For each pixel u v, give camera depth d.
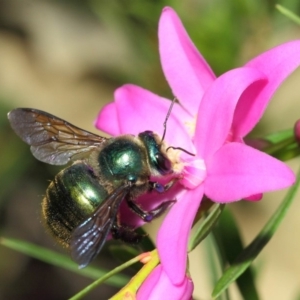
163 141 0.21
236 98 0.20
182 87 0.21
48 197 0.21
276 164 0.19
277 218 0.20
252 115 0.20
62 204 0.20
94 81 0.36
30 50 0.38
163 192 0.21
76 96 0.36
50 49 0.37
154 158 0.21
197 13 0.26
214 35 0.26
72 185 0.20
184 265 0.19
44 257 0.22
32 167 0.29
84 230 0.20
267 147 0.21
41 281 0.32
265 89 0.20
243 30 0.26
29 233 0.32
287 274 0.29
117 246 0.21
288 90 0.31
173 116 0.21
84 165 0.21
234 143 0.20
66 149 0.21
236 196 0.19
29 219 0.32
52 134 0.21
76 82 0.36
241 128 0.20
